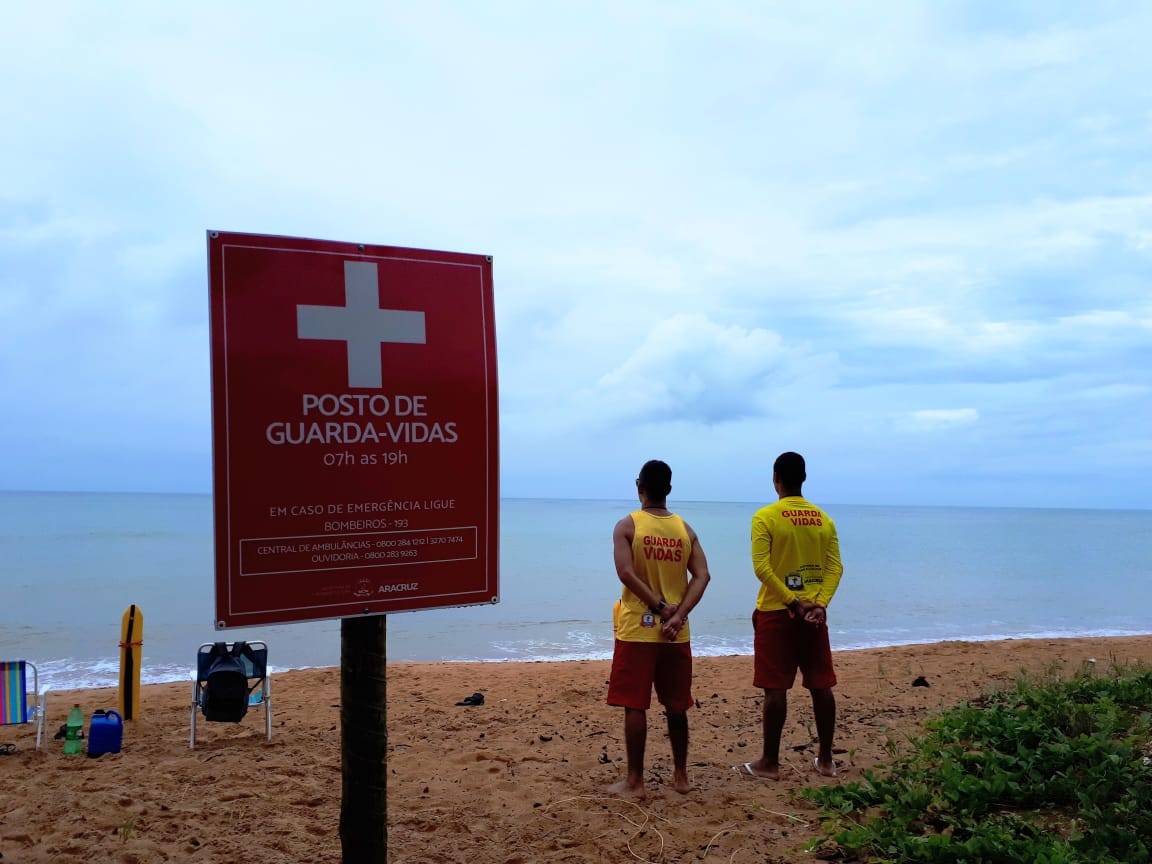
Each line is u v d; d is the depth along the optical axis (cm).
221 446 332
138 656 819
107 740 680
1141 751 529
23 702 688
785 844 454
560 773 607
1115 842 402
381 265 367
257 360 339
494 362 392
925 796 474
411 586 368
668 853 448
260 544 337
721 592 2511
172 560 3291
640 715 543
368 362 361
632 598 542
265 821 510
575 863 440
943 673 990
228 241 338
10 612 1922
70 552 3703
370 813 362
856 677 989
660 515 555
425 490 372
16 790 576
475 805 538
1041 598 2391
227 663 698
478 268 391
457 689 963
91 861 448
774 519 572
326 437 351
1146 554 4572
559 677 1040
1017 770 518
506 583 2847
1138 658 1055
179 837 485
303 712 843
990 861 403
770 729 577
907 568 3522
